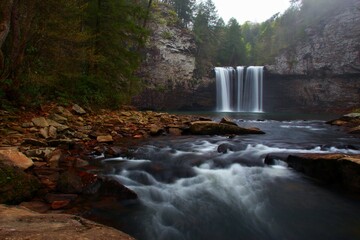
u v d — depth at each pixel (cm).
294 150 816
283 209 479
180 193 531
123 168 617
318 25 4581
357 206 484
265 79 4847
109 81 1555
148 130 1094
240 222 441
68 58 1156
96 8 1418
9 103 884
